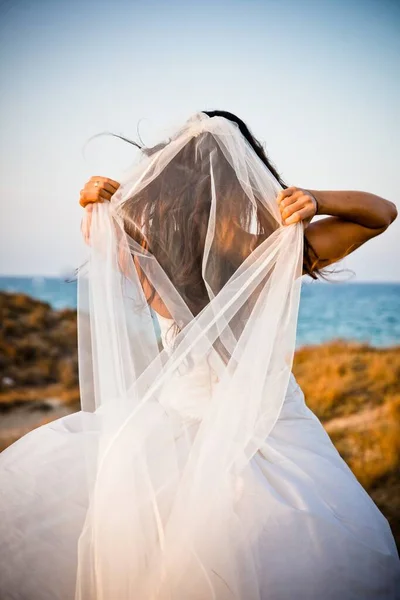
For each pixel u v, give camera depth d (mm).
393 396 9102
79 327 1563
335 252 1638
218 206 1527
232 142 1558
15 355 13445
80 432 1646
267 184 1559
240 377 1472
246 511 1378
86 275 1562
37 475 1502
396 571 1404
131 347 1493
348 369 11672
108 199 1560
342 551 1355
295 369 12414
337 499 1483
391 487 5016
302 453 1586
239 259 1536
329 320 30781
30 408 9953
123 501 1361
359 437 6844
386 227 1651
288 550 1337
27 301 17938
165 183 1536
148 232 1537
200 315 1474
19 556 1368
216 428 1452
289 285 1494
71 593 1341
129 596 1302
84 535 1355
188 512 1351
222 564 1287
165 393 1581
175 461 1447
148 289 1564
